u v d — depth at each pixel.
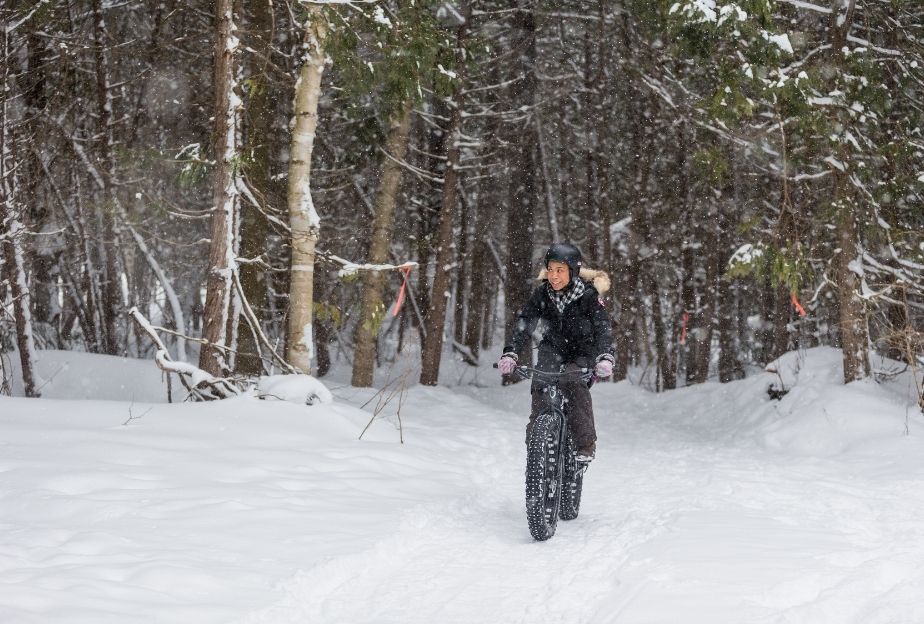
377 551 4.65
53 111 14.93
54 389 12.21
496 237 27.22
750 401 12.54
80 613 3.36
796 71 10.56
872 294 10.88
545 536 5.12
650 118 19.45
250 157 9.51
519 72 18.61
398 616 3.80
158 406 8.12
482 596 4.07
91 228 16.62
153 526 4.73
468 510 6.04
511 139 19.02
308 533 4.82
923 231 11.38
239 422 7.85
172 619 3.42
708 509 5.86
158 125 16.89
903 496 6.34
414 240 19.09
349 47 9.44
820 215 11.70
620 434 12.14
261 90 10.06
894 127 12.03
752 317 25.41
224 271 9.31
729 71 10.26
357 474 6.62
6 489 5.32
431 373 16.48
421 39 9.77
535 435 5.29
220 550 4.39
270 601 3.77
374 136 15.27
